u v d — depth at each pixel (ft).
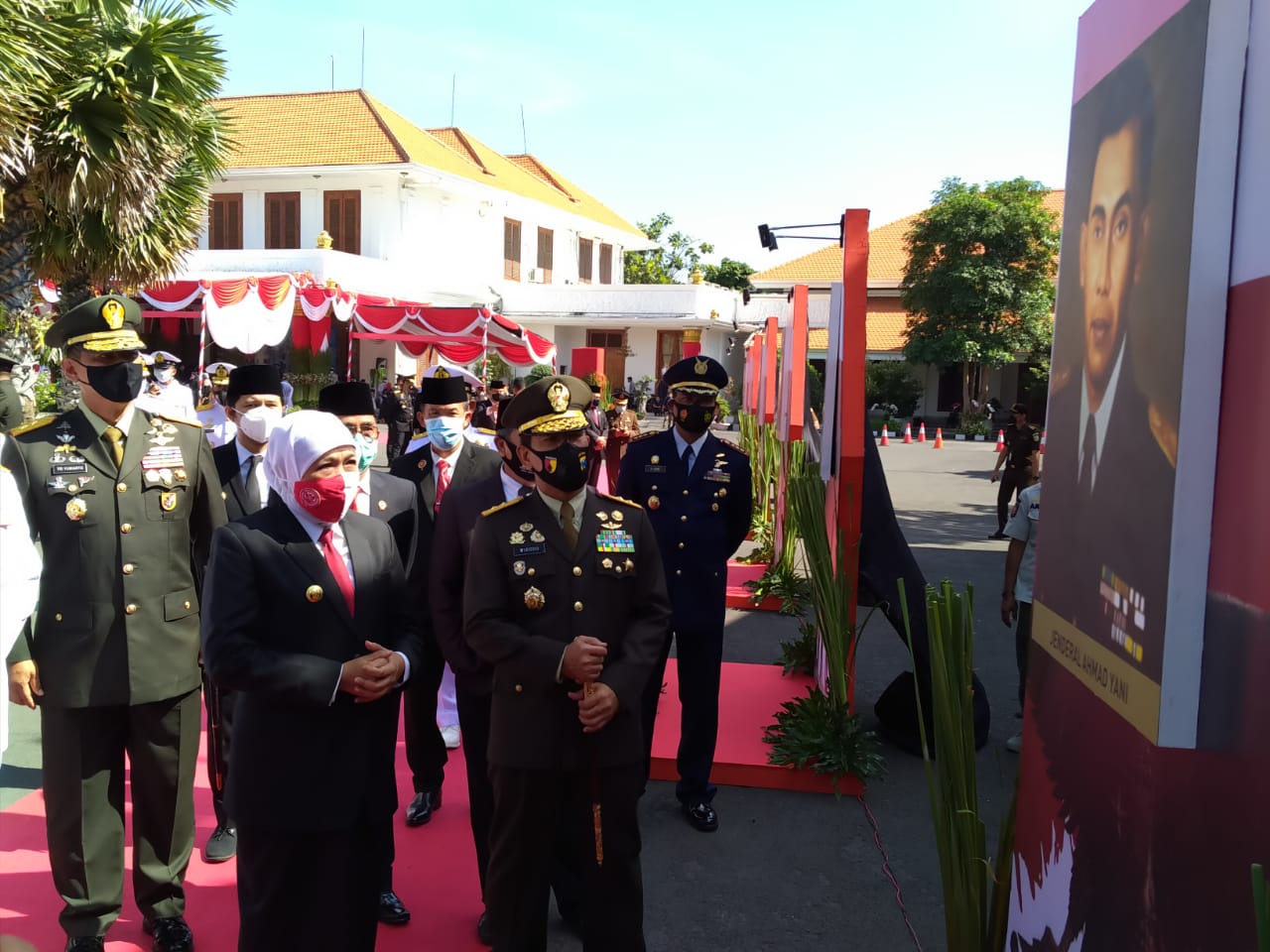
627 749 9.14
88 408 10.58
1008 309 95.66
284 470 8.70
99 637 10.18
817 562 16.08
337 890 8.68
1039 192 95.81
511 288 109.19
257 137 98.89
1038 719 7.80
